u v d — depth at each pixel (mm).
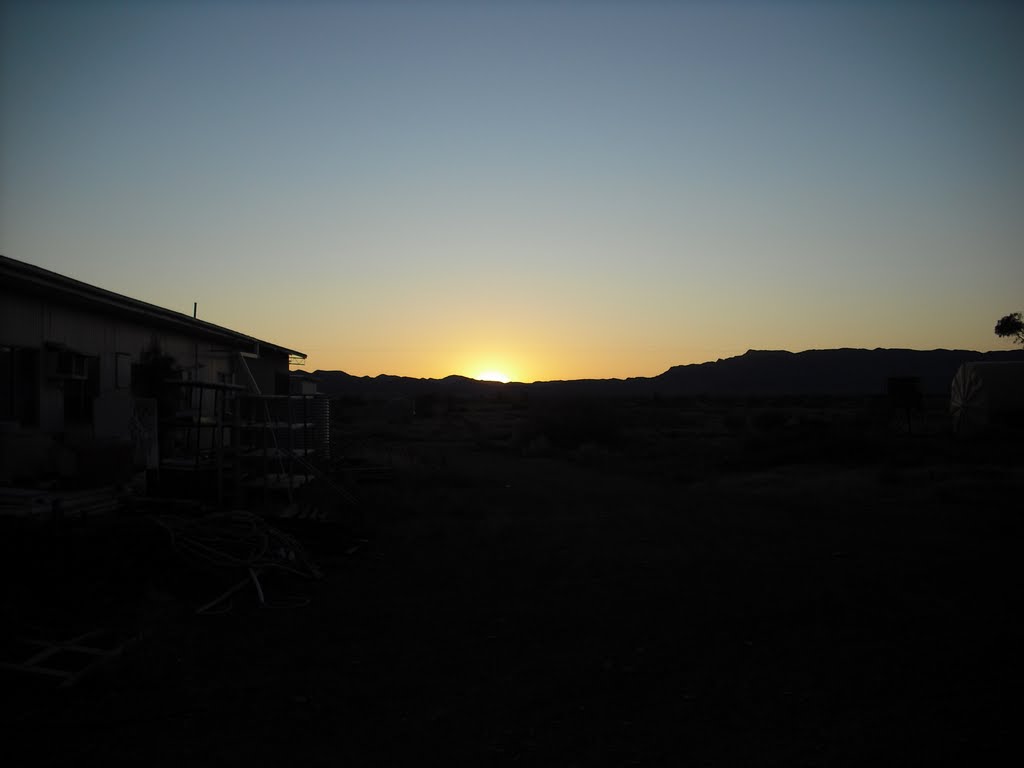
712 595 9359
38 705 5578
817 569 10758
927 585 9828
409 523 14297
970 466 22969
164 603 8227
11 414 12656
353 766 4840
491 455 32688
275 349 27719
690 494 19156
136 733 5199
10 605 7211
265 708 5723
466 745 5195
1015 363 34062
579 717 5715
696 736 5391
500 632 7824
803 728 5531
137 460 14367
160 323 17781
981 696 6133
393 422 60469
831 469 24469
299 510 12852
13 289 12523
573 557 11555
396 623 8062
